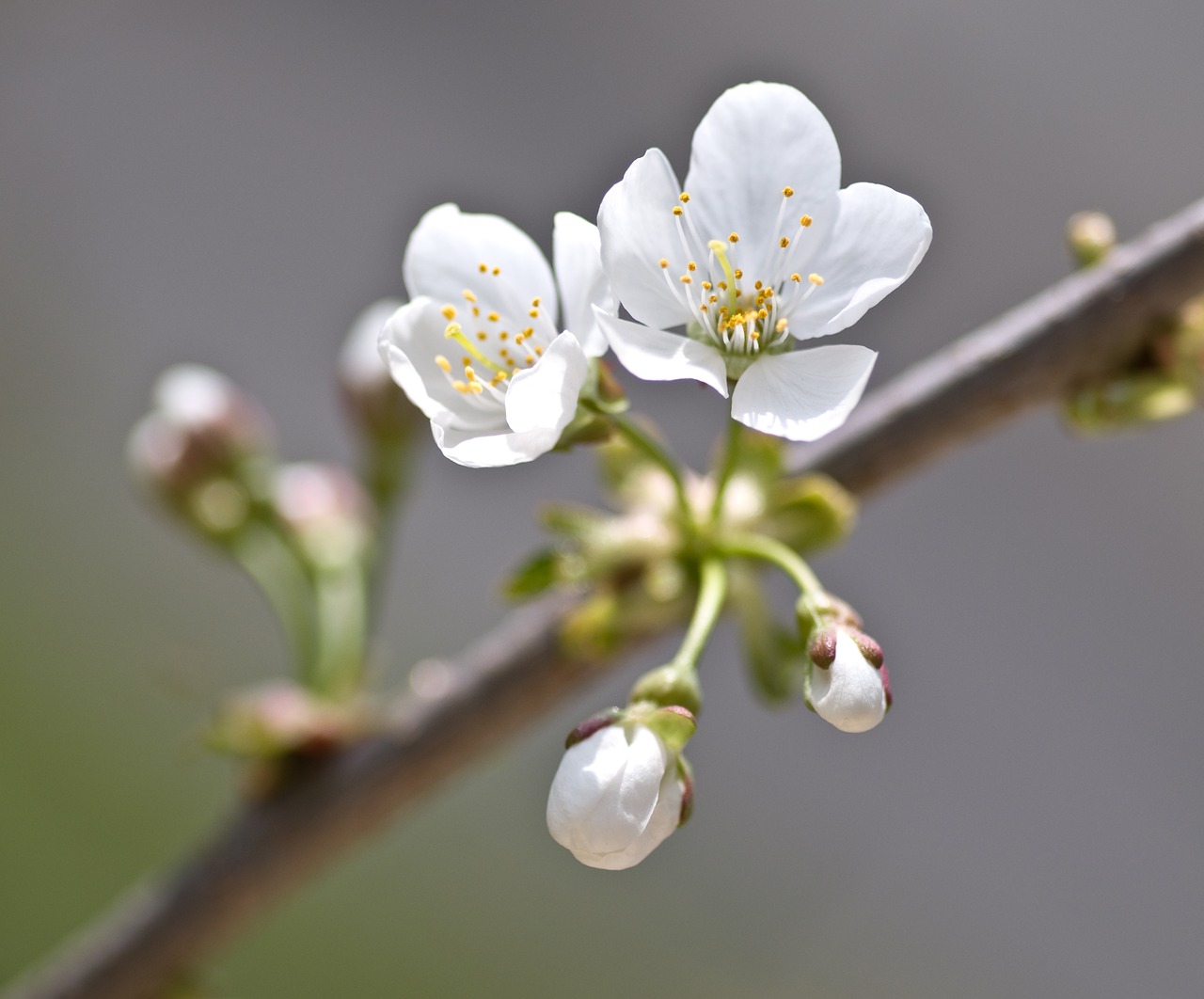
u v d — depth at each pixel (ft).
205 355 3.00
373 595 1.40
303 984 2.34
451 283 1.24
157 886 1.35
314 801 1.34
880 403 1.31
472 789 2.53
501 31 3.24
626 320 1.20
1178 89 3.06
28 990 1.35
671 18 3.19
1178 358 1.30
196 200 3.13
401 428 1.43
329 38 3.28
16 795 2.40
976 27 3.09
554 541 1.30
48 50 3.23
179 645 2.59
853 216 1.21
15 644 2.56
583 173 3.08
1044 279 2.86
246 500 1.44
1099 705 2.75
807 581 1.24
